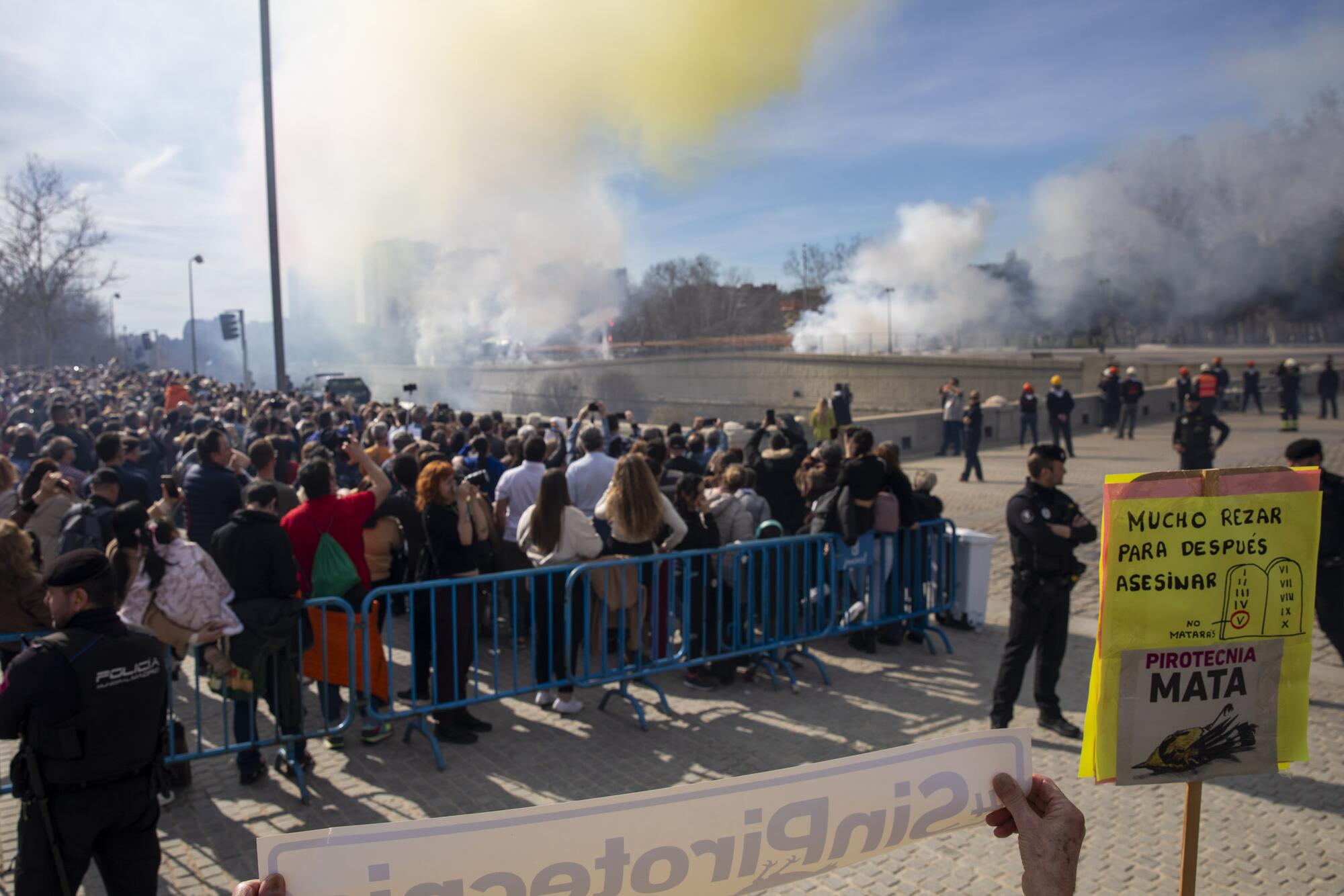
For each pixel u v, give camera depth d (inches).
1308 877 162.9
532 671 239.6
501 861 64.9
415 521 279.0
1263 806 189.6
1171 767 101.0
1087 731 101.7
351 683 211.5
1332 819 183.8
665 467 334.3
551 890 65.9
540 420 623.8
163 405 790.5
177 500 284.4
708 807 69.4
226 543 193.8
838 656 295.4
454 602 221.5
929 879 165.0
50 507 262.5
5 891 162.7
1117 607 99.0
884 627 305.9
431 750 223.0
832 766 72.1
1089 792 197.0
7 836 182.4
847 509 277.6
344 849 62.1
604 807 67.1
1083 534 220.4
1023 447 901.8
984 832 182.4
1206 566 100.3
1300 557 101.8
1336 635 229.5
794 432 368.2
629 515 250.2
